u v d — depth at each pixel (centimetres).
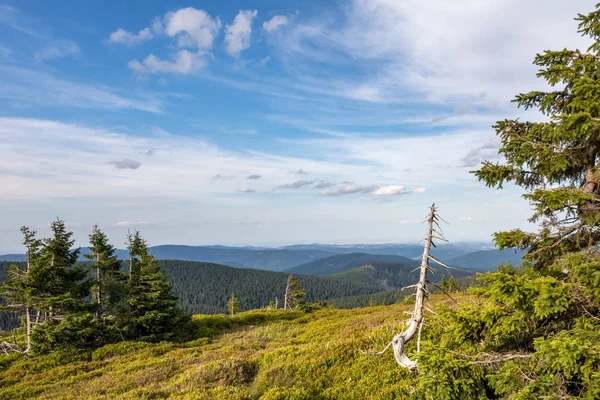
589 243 553
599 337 463
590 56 566
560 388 480
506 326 548
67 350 1964
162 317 2425
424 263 662
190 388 959
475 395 577
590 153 568
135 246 2638
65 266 2253
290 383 979
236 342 2067
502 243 602
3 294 2062
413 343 1081
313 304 6347
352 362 1082
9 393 1304
